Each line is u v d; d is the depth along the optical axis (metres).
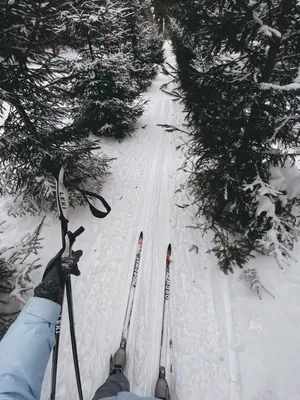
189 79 3.47
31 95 3.63
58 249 4.18
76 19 5.15
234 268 3.88
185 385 2.66
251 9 2.70
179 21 3.20
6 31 2.90
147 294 3.58
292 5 2.62
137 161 7.62
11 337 0.87
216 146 3.79
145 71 13.84
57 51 3.78
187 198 5.79
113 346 2.96
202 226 4.80
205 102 3.46
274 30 2.53
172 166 7.40
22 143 3.68
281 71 3.20
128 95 8.50
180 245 4.46
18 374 0.79
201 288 3.68
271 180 3.66
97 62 6.12
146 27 15.31
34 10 2.93
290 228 3.56
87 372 2.71
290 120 2.94
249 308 3.37
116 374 2.40
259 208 3.47
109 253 4.25
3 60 3.13
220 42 3.05
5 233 4.45
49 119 4.08
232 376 2.73
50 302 0.99
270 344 2.95
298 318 3.16
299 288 3.49
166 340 3.03
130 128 9.61
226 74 3.39
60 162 4.24
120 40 6.46
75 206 5.13
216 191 4.17
